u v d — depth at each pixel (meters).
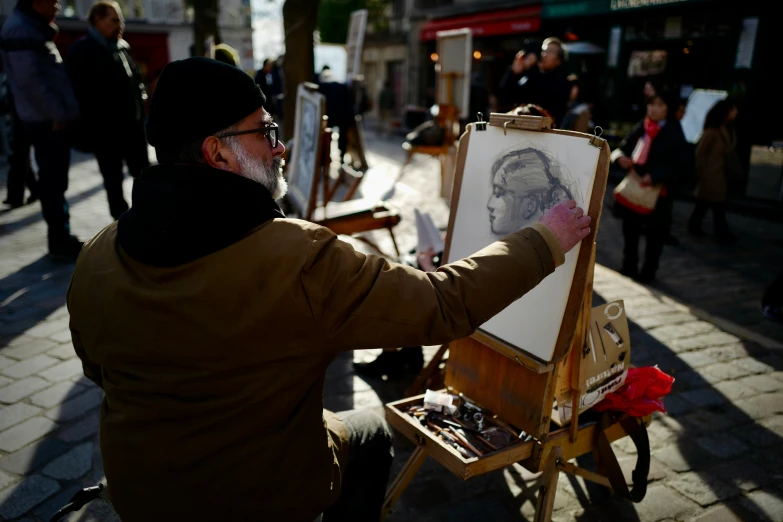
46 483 2.36
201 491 1.16
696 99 8.00
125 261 1.14
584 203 1.79
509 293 1.25
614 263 5.55
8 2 17.36
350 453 1.62
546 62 5.18
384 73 24.83
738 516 2.31
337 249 1.15
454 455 1.93
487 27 15.18
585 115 5.07
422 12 19.36
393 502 2.14
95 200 6.92
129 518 1.21
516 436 2.13
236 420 1.15
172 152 1.16
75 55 4.75
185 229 1.07
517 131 2.02
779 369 3.53
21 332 3.62
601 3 10.55
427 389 2.60
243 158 1.20
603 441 2.17
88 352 1.21
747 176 8.05
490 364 2.18
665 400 3.16
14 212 6.24
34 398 2.94
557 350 1.90
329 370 3.36
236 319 1.08
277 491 1.22
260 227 1.12
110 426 1.18
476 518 2.29
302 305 1.10
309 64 6.62
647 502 2.38
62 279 4.45
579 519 2.28
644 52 10.20
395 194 8.18
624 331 2.15
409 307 1.14
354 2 23.14
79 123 4.86
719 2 8.64
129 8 19.66
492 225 2.13
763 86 8.17
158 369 1.13
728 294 4.78
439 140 7.40
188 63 1.14
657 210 4.80
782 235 6.70
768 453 2.73
